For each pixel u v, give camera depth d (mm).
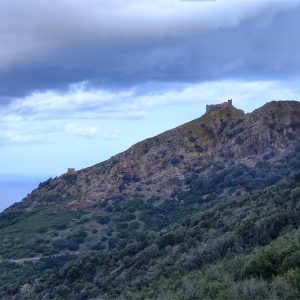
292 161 119812
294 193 38281
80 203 131750
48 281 55344
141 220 110812
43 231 108625
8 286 61250
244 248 33156
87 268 51625
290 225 32312
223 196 107125
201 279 26812
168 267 36281
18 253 91125
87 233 104812
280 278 20094
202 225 46750
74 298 43844
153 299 27625
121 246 58125
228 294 20609
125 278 41750
